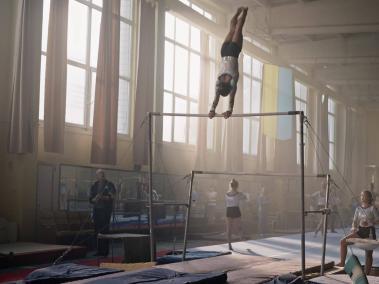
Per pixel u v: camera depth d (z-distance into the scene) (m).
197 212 19.56
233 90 7.26
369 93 37.19
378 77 31.33
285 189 27.06
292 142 27.33
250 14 23.38
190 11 20.09
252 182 24.56
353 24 22.16
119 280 7.00
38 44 13.89
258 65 27.31
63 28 14.84
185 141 21.75
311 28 22.67
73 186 15.35
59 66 14.69
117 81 16.66
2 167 13.71
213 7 22.86
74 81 16.27
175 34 21.12
